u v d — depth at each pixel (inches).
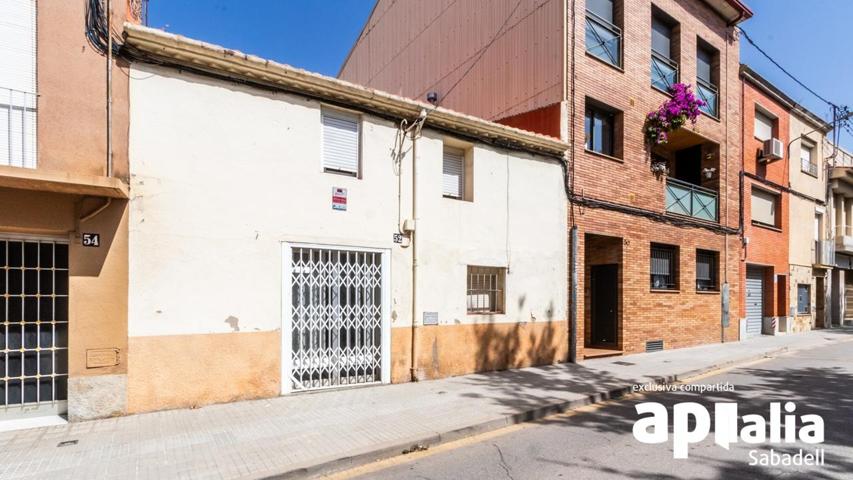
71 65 219.9
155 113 240.8
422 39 607.2
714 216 574.6
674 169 609.9
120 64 233.1
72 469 173.3
